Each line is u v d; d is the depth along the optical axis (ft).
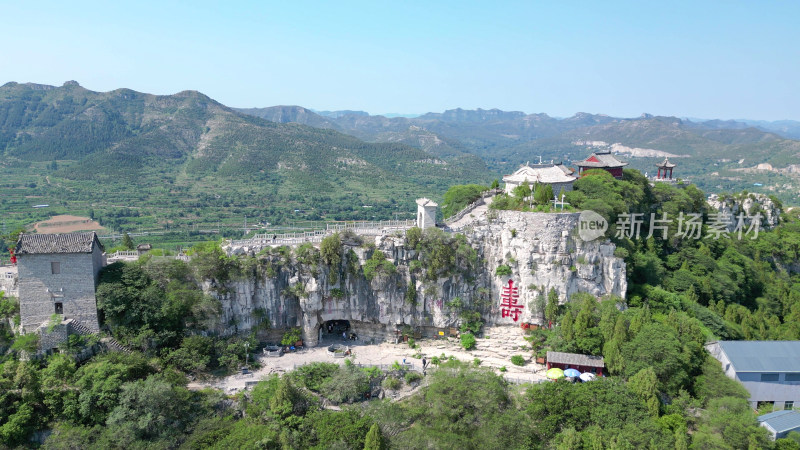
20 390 284.61
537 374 337.11
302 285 375.04
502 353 364.58
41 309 321.73
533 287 376.68
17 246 316.40
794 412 301.63
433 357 356.79
